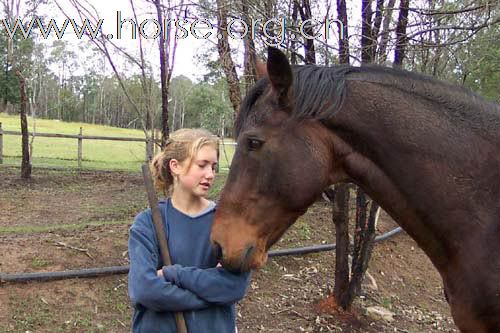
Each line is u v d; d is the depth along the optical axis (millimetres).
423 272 5480
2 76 41094
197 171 1844
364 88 1879
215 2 4121
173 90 32062
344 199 4082
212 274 1750
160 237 1824
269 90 1855
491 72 5160
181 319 1761
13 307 3561
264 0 3645
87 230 4965
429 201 1857
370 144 1856
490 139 1879
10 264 3990
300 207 1813
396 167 1856
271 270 4770
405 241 6020
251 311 4078
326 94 1813
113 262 4289
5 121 33500
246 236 1769
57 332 3430
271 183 1775
